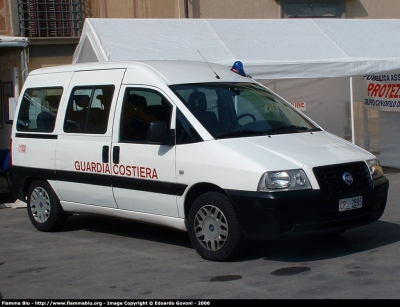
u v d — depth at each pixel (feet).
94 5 49.78
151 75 23.11
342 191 20.17
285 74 35.42
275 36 38.81
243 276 19.20
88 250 23.97
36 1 48.24
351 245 22.68
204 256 21.17
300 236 19.48
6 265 22.34
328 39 39.19
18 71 36.76
